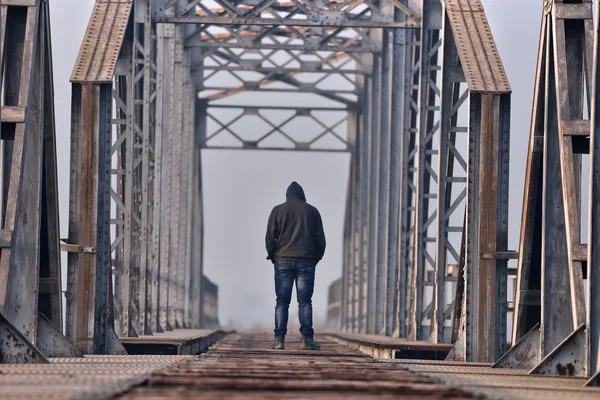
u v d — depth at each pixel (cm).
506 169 3947
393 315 7188
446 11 4669
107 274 3938
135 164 5972
